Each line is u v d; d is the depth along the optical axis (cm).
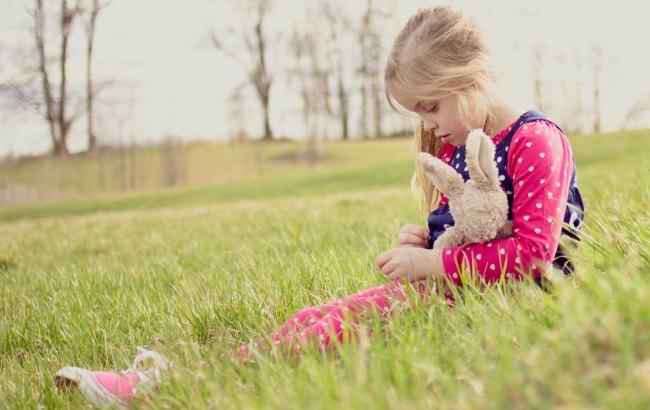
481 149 249
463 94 259
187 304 346
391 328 221
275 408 180
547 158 254
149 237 879
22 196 3969
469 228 251
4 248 942
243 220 998
